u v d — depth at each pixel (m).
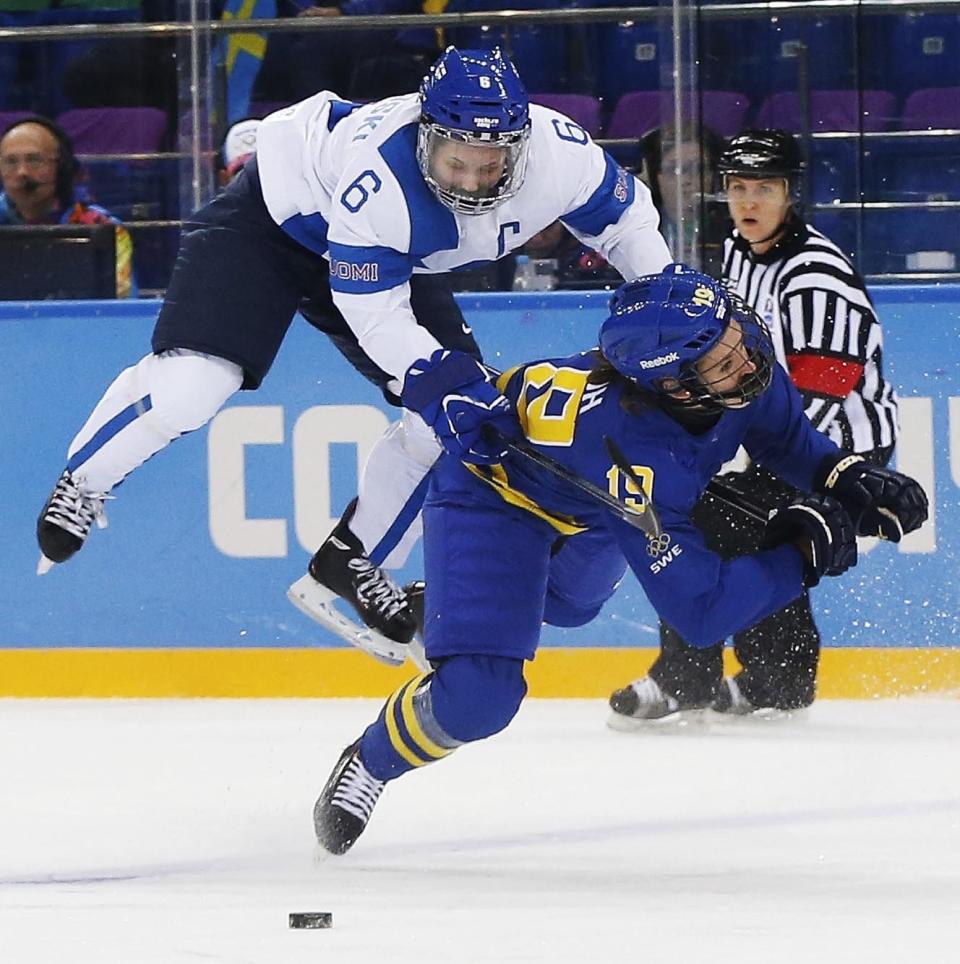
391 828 14.85
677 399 11.88
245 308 15.30
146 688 23.33
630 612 22.70
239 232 15.38
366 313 13.87
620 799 16.08
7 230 23.73
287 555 23.06
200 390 15.33
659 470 11.99
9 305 23.39
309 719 21.20
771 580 12.00
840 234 23.03
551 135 14.12
